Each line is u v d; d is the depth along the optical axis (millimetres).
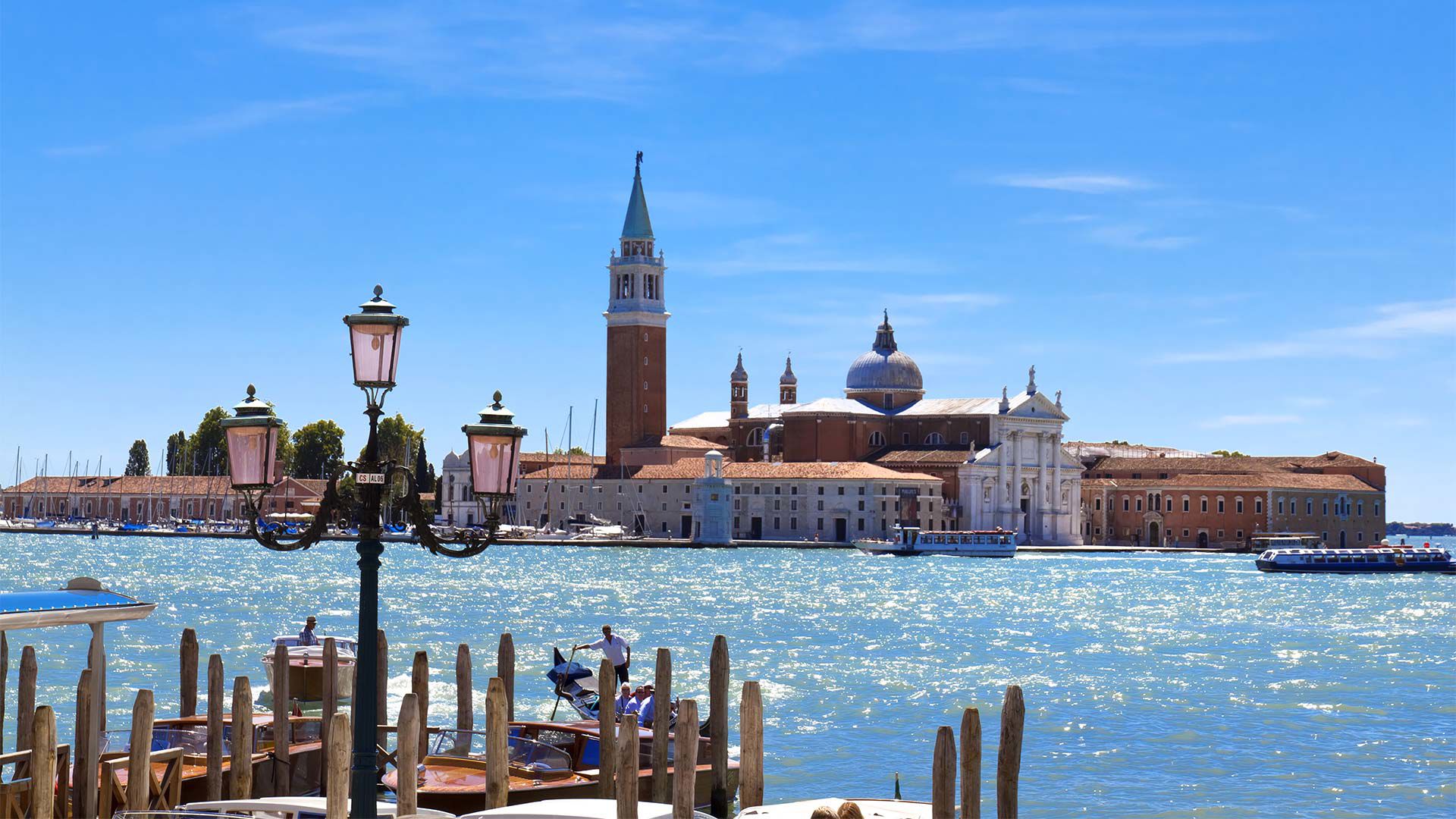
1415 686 75875
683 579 180000
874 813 33969
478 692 64688
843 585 171000
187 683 41781
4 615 30188
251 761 35938
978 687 74438
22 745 37625
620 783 30609
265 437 25969
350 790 30781
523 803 36938
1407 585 185250
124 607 32594
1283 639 105500
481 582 167125
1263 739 59438
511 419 26844
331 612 118438
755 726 34594
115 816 31281
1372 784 51062
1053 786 50688
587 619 116875
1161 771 53125
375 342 25984
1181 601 147875
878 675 79188
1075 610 134875
